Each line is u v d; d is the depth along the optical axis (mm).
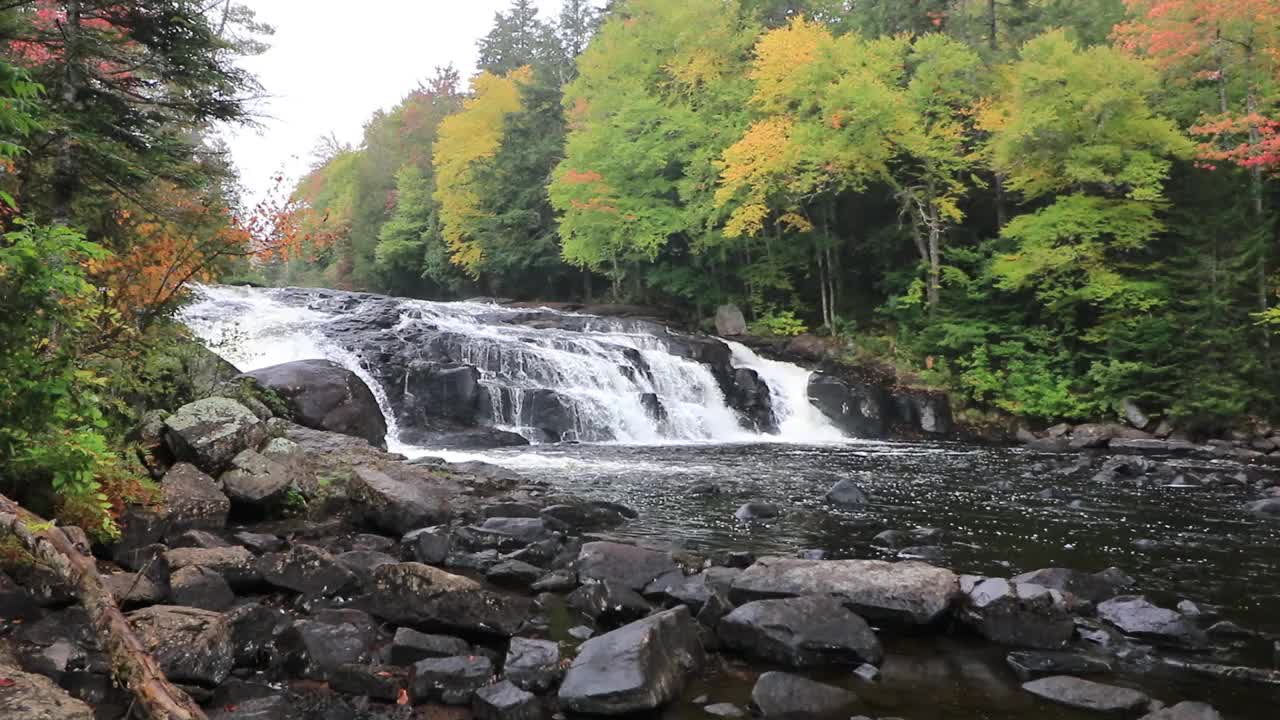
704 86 34719
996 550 8422
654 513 10367
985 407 25344
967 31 32281
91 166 10625
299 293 28922
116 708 3854
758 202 29656
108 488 6691
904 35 30172
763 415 25141
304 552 5859
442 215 47812
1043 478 14461
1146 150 23734
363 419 15570
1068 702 4406
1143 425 23000
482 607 5312
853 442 22812
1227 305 22797
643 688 4188
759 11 36469
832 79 27375
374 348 21219
